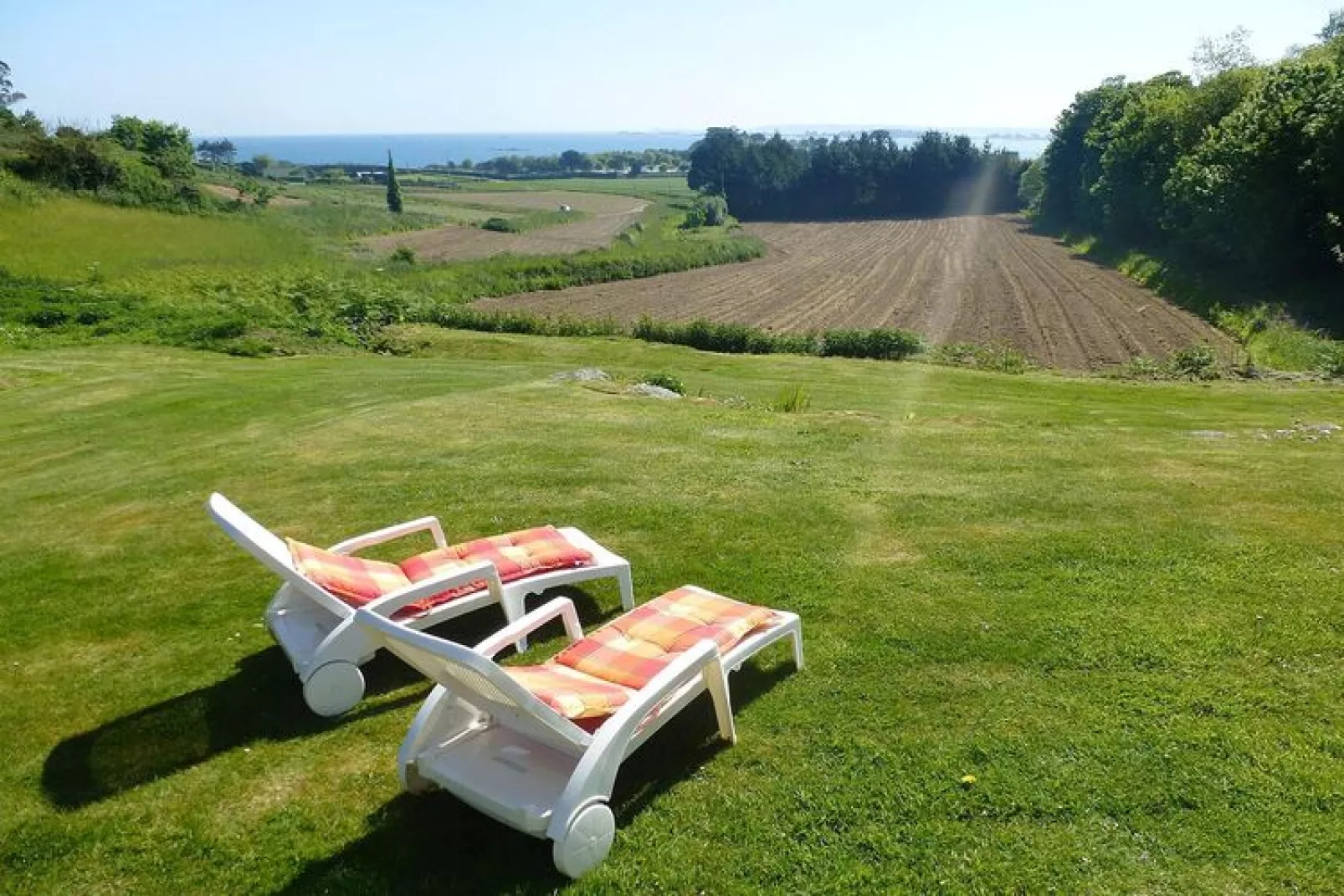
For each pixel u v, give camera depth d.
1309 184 33.81
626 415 12.53
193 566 7.19
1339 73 34.34
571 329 33.22
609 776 3.64
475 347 27.80
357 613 3.69
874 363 27.80
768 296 48.16
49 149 46.25
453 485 8.97
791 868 3.60
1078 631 5.41
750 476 8.84
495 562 5.64
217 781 4.34
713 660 4.18
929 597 5.96
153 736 4.74
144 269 36.38
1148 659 5.06
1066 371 27.31
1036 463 9.26
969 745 4.34
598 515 7.83
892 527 7.28
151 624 6.11
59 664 5.59
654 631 4.68
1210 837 3.67
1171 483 8.34
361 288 35.91
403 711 4.91
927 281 52.38
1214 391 21.38
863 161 114.06
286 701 5.03
